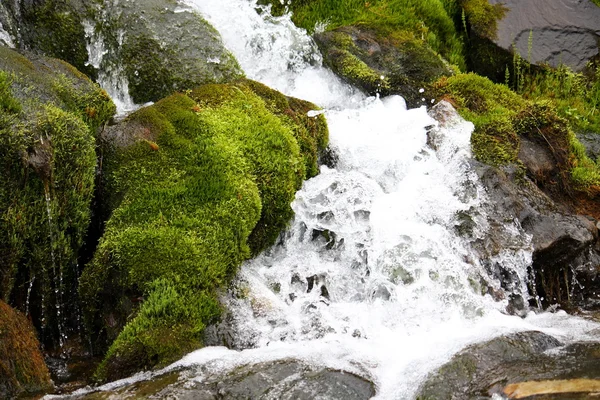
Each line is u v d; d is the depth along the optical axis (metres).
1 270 4.07
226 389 3.47
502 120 5.94
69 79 4.92
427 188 5.33
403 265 4.72
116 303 4.17
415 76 6.65
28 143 4.10
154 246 4.14
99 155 4.70
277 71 6.91
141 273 4.06
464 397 3.43
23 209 4.11
